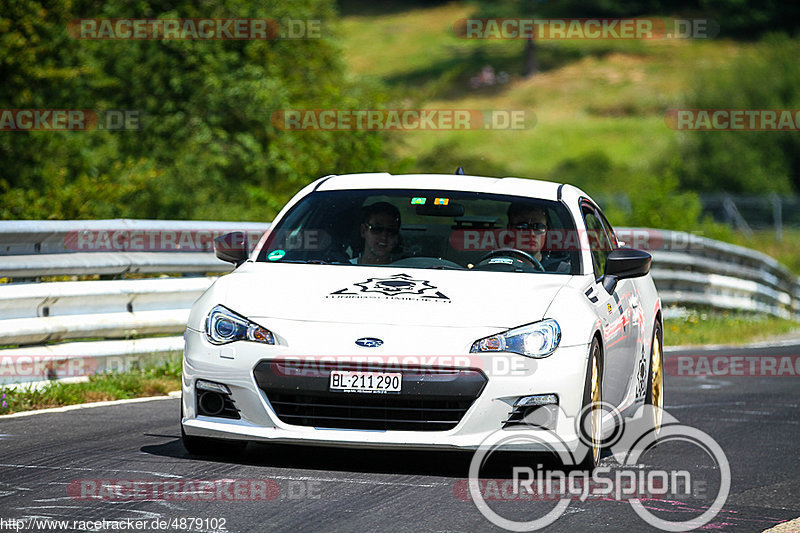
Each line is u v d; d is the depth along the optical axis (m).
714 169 167.50
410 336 20.98
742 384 39.59
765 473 23.81
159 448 23.33
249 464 21.97
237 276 23.66
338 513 18.45
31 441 23.78
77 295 31.39
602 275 26.08
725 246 66.50
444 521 18.23
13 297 29.56
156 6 72.38
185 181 67.56
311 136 73.06
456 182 26.70
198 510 18.23
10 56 61.31
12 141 63.12
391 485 20.58
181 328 34.97
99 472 20.88
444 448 20.80
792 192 166.75
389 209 24.88
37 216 55.16
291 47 77.88
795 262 117.31
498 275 23.67
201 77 71.50
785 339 58.06
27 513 17.73
